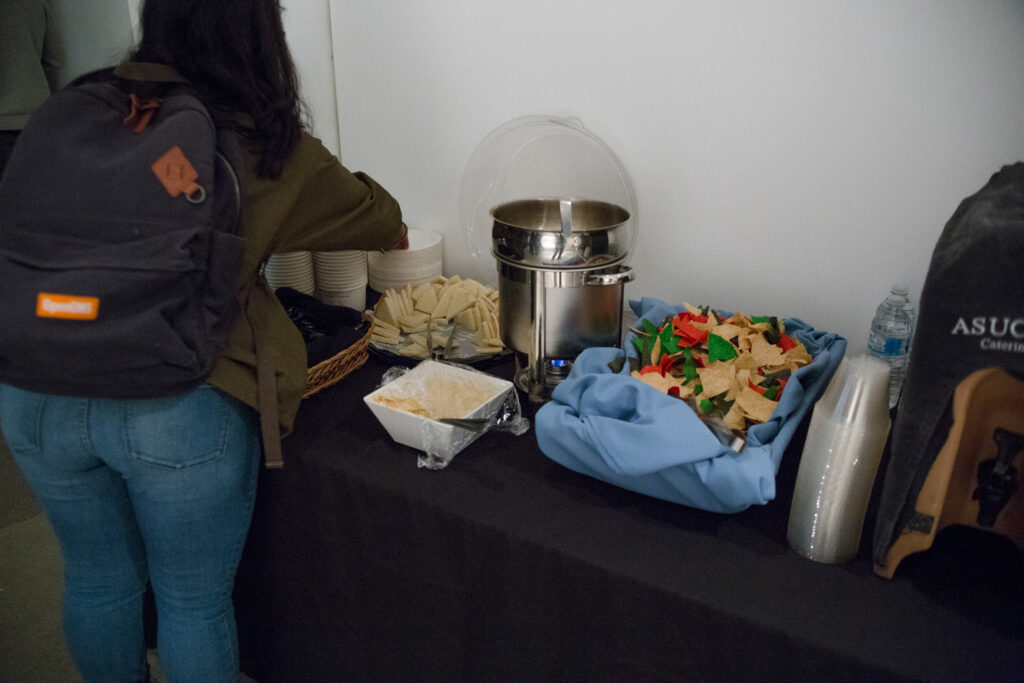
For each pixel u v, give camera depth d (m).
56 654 1.40
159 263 0.72
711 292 1.33
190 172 0.73
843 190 1.15
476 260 1.55
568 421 0.89
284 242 0.94
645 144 1.28
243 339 0.85
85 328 0.71
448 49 1.40
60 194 0.72
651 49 1.21
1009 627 0.72
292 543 1.05
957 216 0.77
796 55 1.11
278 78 0.83
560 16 1.27
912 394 0.71
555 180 1.36
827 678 0.71
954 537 0.82
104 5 2.13
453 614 0.96
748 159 1.20
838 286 1.21
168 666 0.95
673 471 0.83
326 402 1.13
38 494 0.89
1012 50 0.98
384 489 0.93
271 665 1.19
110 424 0.79
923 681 0.66
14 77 2.13
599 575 0.80
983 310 0.65
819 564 0.80
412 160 1.55
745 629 0.74
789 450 0.99
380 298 1.44
